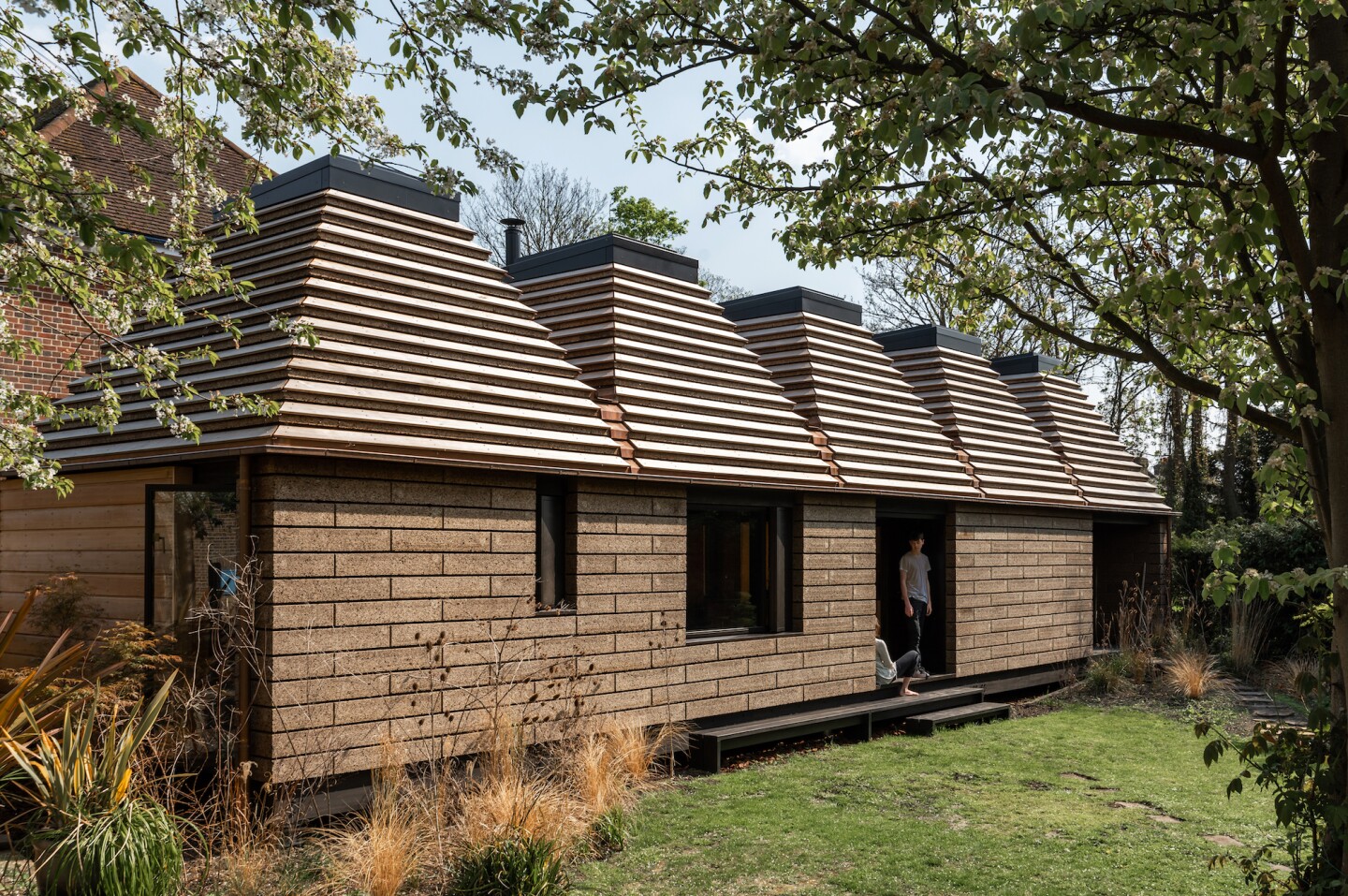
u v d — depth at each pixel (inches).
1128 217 232.4
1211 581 155.3
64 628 326.3
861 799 336.8
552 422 353.1
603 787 295.9
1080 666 655.8
